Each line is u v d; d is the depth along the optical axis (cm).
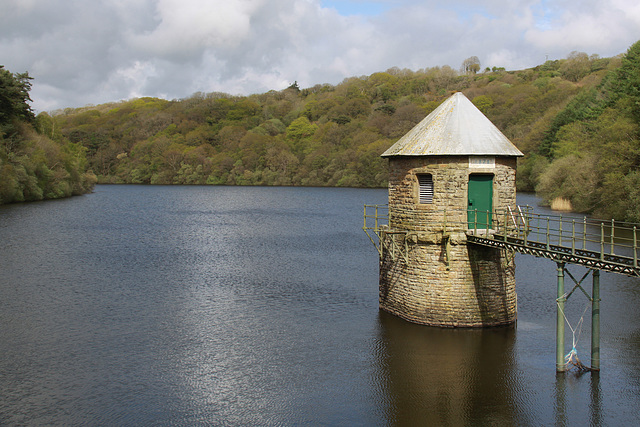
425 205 2558
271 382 2108
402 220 2683
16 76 10369
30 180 9506
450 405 1911
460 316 2569
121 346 2480
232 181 16250
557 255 2069
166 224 7081
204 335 2625
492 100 15988
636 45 7375
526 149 11362
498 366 2202
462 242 2523
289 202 10869
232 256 4672
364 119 17275
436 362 2250
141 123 18962
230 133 17788
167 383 2106
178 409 1906
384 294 2914
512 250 2414
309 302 3172
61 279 3706
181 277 3822
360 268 4159
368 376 2145
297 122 17900
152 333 2652
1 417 1841
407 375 2142
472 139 2519
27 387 2064
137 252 4822
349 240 5650
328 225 7038
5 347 2455
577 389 2008
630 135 5853
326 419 1833
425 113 15612
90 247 5047
